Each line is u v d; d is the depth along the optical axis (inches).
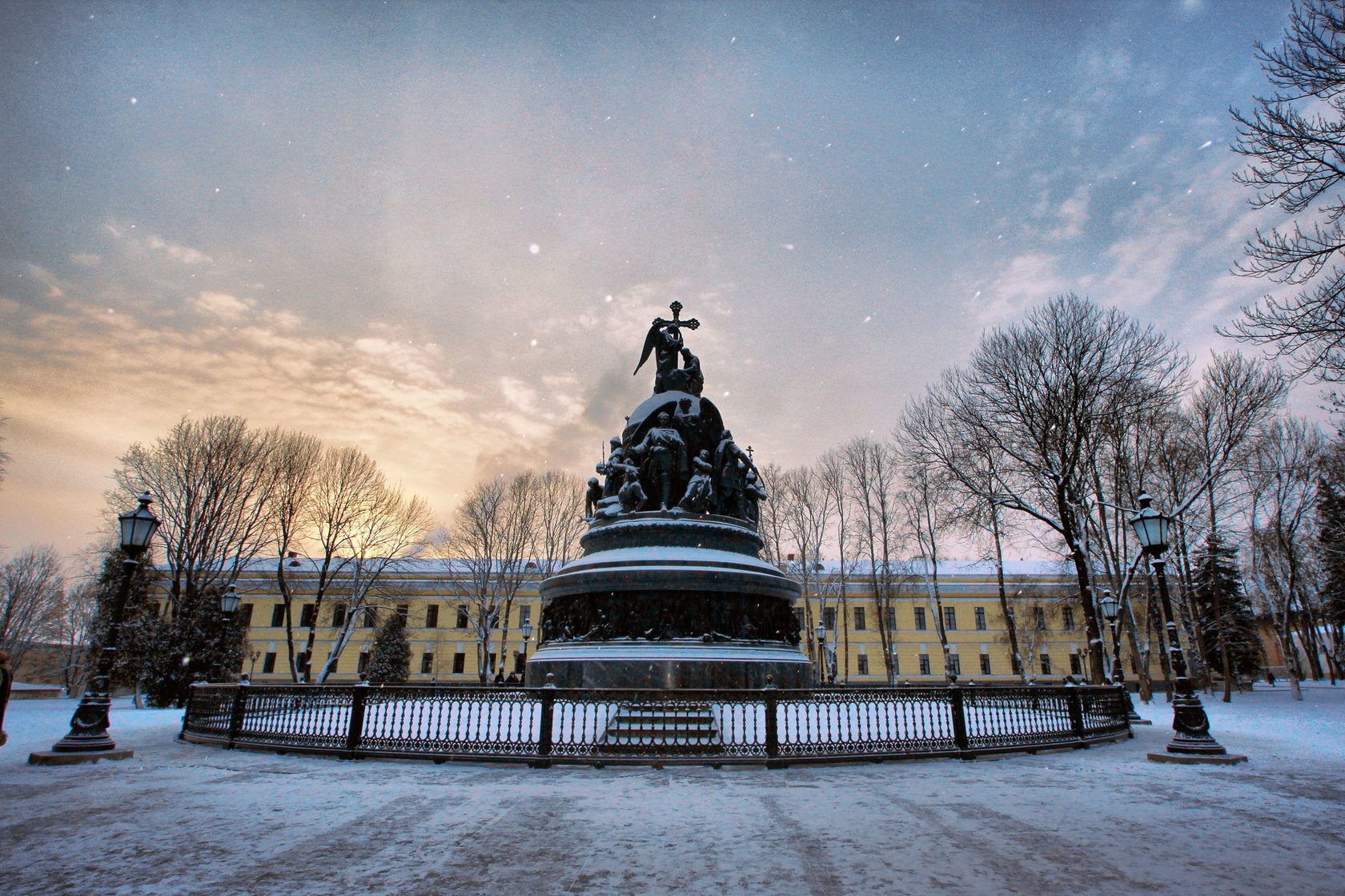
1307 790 294.2
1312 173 408.2
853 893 162.4
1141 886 167.0
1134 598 1441.9
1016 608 1980.8
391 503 1327.5
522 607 1947.6
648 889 165.5
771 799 268.4
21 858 187.9
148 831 217.6
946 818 237.1
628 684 519.8
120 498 1122.7
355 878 173.2
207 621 940.0
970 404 1023.0
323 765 354.6
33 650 1811.0
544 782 304.3
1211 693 1280.8
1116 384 919.7
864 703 382.6
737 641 546.9
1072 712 464.8
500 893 162.6
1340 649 1817.2
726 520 629.9
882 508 1540.4
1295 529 1338.6
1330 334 414.3
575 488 1734.7
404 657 1754.4
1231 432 1055.6
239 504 1146.0
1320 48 392.2
